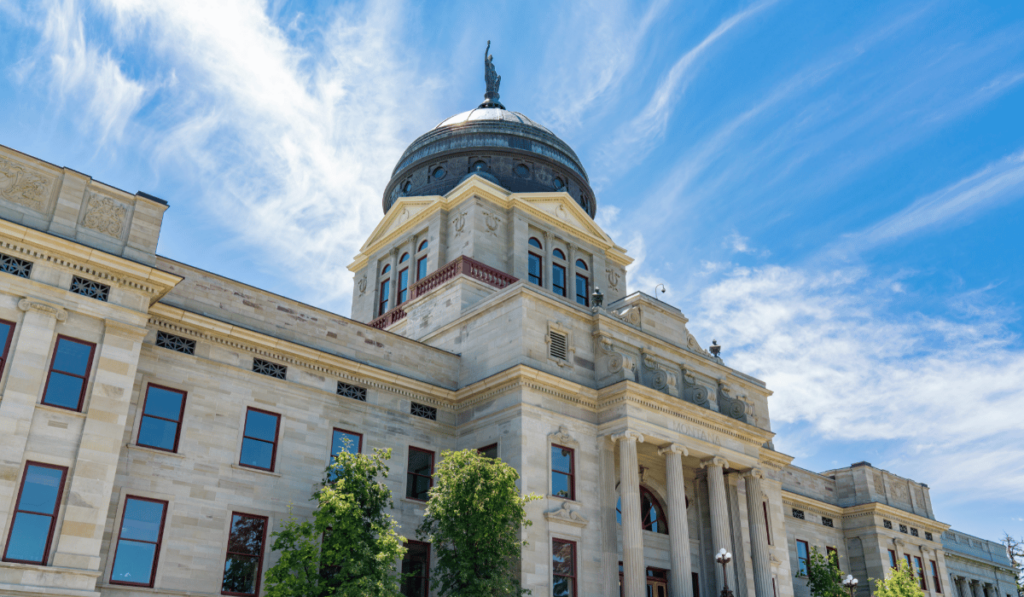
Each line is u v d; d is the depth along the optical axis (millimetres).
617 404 40188
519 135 63031
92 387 27781
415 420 39719
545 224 59125
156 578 29953
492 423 39188
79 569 25750
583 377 41406
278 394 35500
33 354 27047
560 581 36344
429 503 33656
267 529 33281
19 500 25688
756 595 43656
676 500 39875
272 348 35844
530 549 35531
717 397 47062
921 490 69625
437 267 55656
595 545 38188
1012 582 85688
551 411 39000
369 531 30031
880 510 63281
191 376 33250
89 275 29188
